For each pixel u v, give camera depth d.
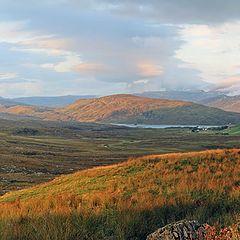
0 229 9.74
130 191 21.73
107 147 196.62
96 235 9.73
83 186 28.69
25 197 30.98
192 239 8.80
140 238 10.26
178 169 28.02
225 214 11.82
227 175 23.05
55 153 155.38
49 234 9.23
